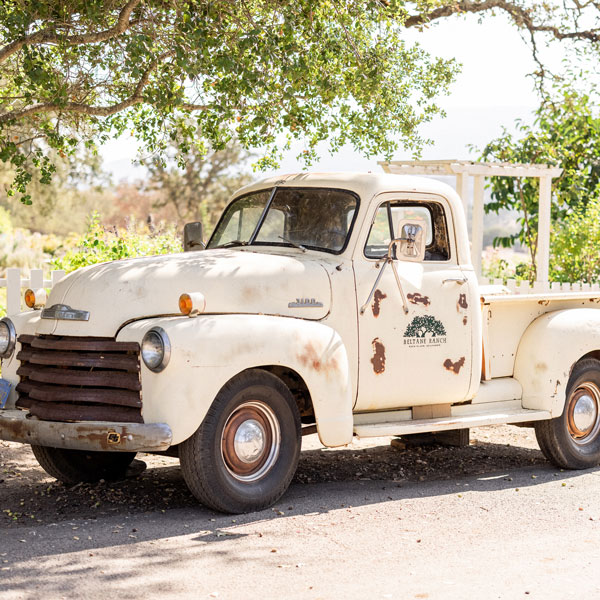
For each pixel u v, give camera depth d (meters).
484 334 7.72
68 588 4.73
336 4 7.78
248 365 6.08
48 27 7.61
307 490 7.04
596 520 6.21
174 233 13.77
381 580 4.91
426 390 7.27
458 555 5.38
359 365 6.89
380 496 6.86
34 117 9.09
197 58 7.33
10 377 6.61
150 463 8.02
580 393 8.16
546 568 5.15
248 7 7.78
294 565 5.15
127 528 5.86
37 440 6.10
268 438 6.43
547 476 7.71
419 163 13.05
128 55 7.60
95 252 12.30
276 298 6.54
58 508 6.46
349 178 7.24
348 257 6.95
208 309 6.28
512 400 7.93
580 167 17.78
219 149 8.88
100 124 9.12
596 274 16.67
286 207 7.38
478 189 14.11
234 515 6.21
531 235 17.59
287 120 8.16
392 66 8.82
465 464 8.23
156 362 5.80
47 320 6.38
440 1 9.48
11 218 40.50
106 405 6.06
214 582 4.85
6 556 5.24
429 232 7.56
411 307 7.15
